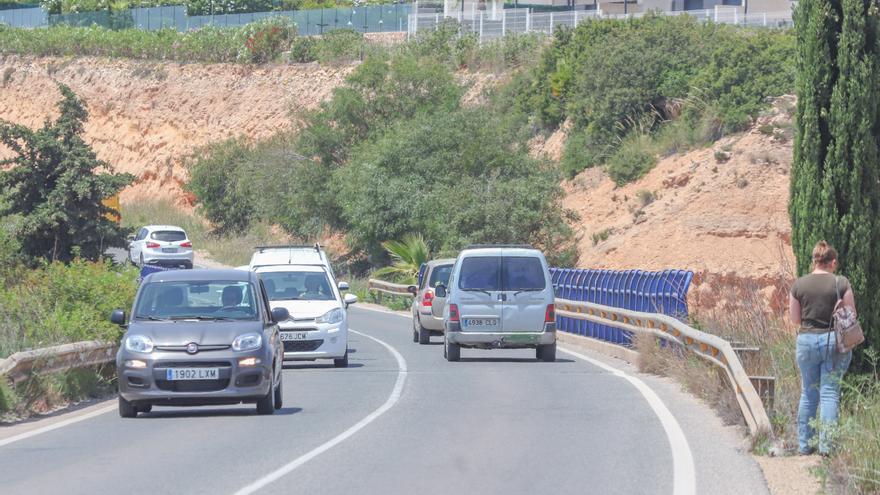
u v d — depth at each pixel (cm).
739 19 11631
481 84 13188
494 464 2266
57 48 19125
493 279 4666
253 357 3041
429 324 5588
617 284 5091
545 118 11138
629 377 3984
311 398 3472
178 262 10819
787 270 3609
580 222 9200
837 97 2800
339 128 11775
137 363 3011
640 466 2244
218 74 17050
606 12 14962
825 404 2319
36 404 3216
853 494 1975
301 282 4681
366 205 10088
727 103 8819
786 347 3159
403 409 3155
